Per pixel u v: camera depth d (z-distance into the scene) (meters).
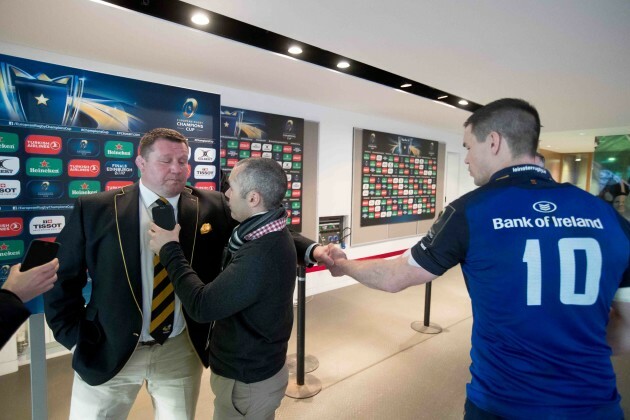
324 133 4.30
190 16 1.92
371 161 4.94
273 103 3.79
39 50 2.44
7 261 1.96
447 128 5.85
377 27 2.03
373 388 2.36
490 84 3.13
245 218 1.13
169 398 1.30
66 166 2.12
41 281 0.94
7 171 1.94
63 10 1.85
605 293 0.80
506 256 0.81
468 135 1.02
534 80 2.98
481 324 0.89
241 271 0.98
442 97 3.59
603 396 0.78
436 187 6.15
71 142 2.13
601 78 2.89
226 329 1.10
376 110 4.43
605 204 0.85
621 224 0.83
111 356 1.15
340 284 4.73
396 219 5.43
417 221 5.83
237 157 3.54
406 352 2.88
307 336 3.18
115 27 2.05
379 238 5.19
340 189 4.57
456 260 0.91
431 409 2.14
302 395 2.25
